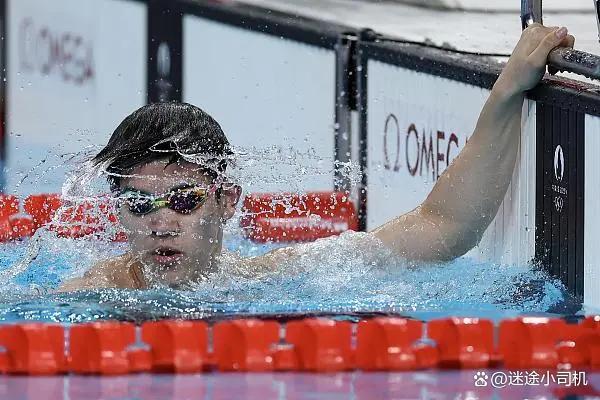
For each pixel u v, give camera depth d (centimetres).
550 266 995
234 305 891
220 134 962
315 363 751
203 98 1777
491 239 1110
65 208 1117
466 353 770
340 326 765
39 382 714
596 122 895
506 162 1025
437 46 1352
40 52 1956
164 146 897
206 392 690
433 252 1023
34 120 1948
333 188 1545
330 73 1588
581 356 780
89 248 1073
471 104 1189
